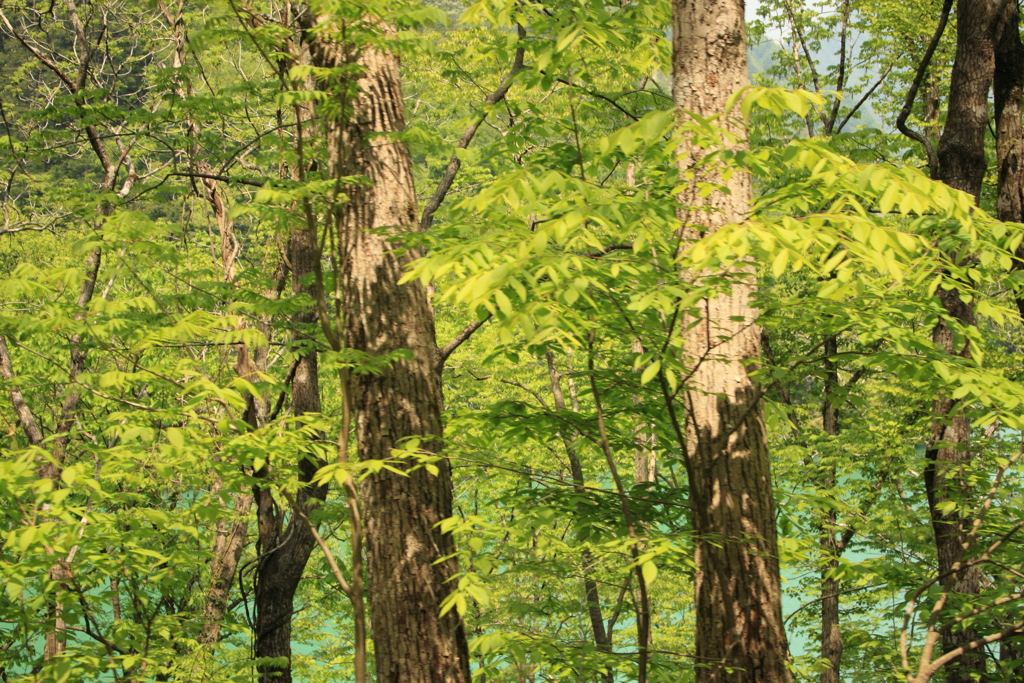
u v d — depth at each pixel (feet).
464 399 54.34
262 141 18.54
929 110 42.24
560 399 43.96
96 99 19.79
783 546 14.99
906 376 13.43
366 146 18.85
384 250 18.63
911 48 43.04
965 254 13.12
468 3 17.66
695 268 10.24
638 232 11.02
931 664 12.42
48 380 22.65
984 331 30.81
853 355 13.46
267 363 29.73
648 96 21.35
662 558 13.12
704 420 14.15
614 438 18.24
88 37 33.04
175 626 19.03
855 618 42.83
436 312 49.34
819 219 10.08
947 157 24.13
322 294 17.92
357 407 18.28
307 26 19.12
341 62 18.22
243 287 19.70
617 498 16.43
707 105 14.30
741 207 14.05
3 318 13.91
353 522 17.63
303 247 26.55
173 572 16.46
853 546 35.47
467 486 35.81
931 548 29.12
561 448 41.60
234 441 15.23
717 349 14.12
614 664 16.48
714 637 13.66
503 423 17.34
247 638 32.14
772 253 9.04
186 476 21.08
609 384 15.72
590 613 34.53
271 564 27.07
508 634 15.10
